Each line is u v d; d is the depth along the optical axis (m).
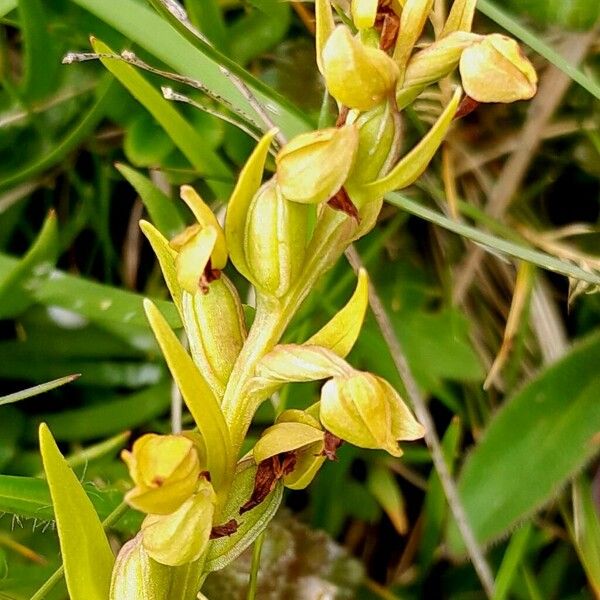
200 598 0.14
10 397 0.13
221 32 0.16
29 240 0.18
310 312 0.16
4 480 0.13
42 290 0.15
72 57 0.14
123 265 0.18
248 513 0.10
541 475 0.15
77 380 0.17
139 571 0.10
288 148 0.10
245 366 0.10
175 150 0.17
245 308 0.13
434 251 0.17
